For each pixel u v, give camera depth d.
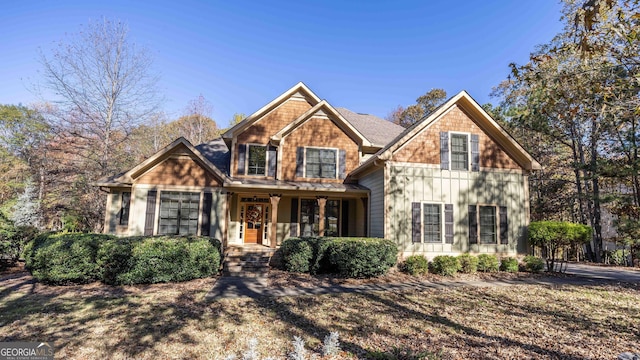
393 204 12.42
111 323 5.98
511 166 13.66
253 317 6.46
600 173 15.51
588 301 8.16
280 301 7.74
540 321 6.44
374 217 13.44
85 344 5.02
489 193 13.27
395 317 6.59
